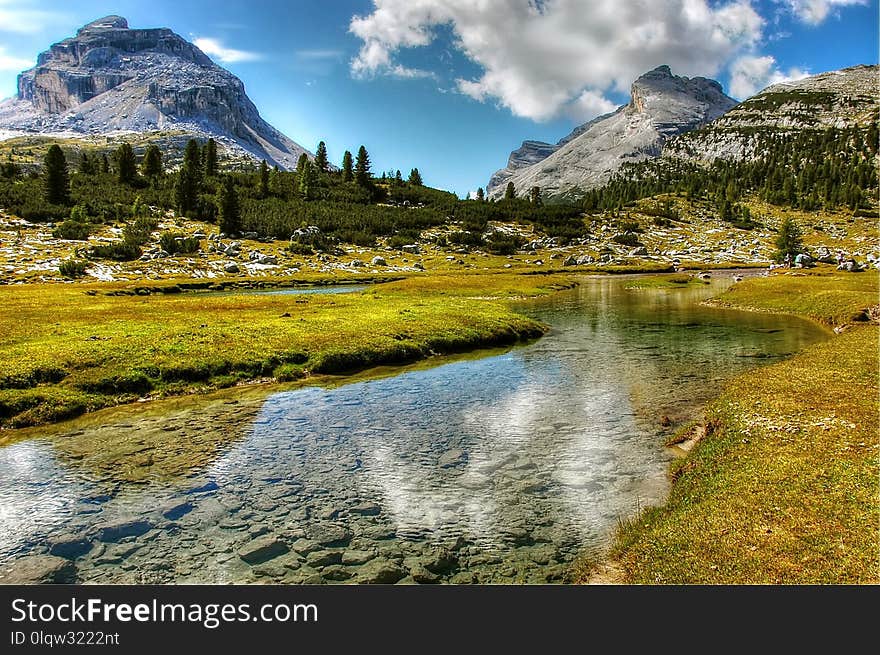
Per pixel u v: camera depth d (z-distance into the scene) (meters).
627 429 22.05
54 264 104.19
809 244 188.50
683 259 167.25
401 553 13.01
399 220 181.62
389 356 37.00
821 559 11.02
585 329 51.25
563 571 12.13
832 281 78.88
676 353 38.47
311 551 13.17
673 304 72.44
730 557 11.59
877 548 11.06
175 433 22.16
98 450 20.23
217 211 162.38
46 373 27.72
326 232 162.62
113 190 171.12
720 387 28.23
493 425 22.91
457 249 163.62
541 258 160.25
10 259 103.69
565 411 24.80
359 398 27.66
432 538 13.71
